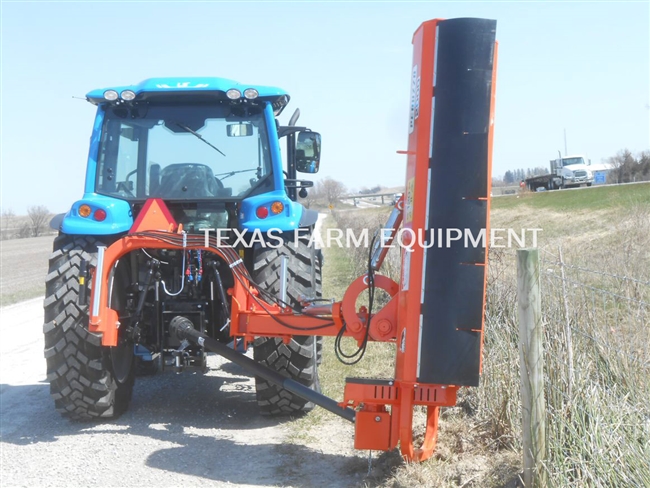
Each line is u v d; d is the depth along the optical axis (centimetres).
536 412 372
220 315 574
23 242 4634
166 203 583
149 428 552
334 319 466
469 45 389
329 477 441
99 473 455
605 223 1468
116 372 572
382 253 458
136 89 568
